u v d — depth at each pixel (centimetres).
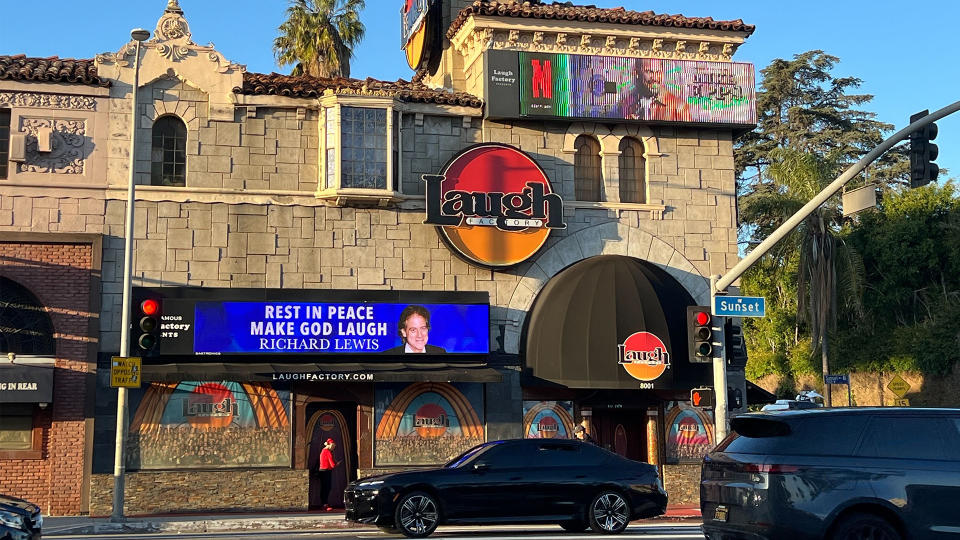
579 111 2809
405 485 1812
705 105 2909
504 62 2778
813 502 1227
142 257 2534
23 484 2406
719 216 2928
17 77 2502
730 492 1285
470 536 1833
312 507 2588
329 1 4422
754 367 4741
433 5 3281
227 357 2512
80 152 2536
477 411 2678
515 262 2723
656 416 2784
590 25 2848
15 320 2453
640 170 2923
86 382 2450
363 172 2641
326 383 2602
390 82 2880
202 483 2486
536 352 2666
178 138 2623
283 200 2638
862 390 4362
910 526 1225
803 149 6312
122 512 2186
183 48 2630
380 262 2678
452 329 2647
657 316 2656
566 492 1877
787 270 4553
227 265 2583
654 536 1820
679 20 2892
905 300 4303
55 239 2477
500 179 2727
